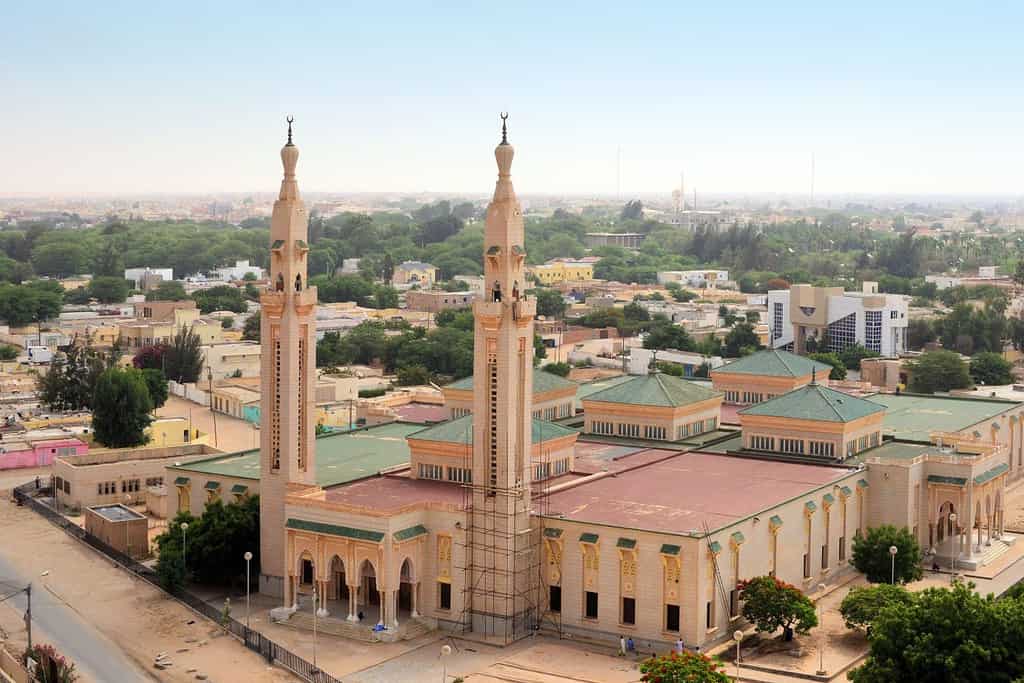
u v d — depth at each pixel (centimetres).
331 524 16962
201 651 16112
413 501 17925
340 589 17788
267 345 18112
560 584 16875
